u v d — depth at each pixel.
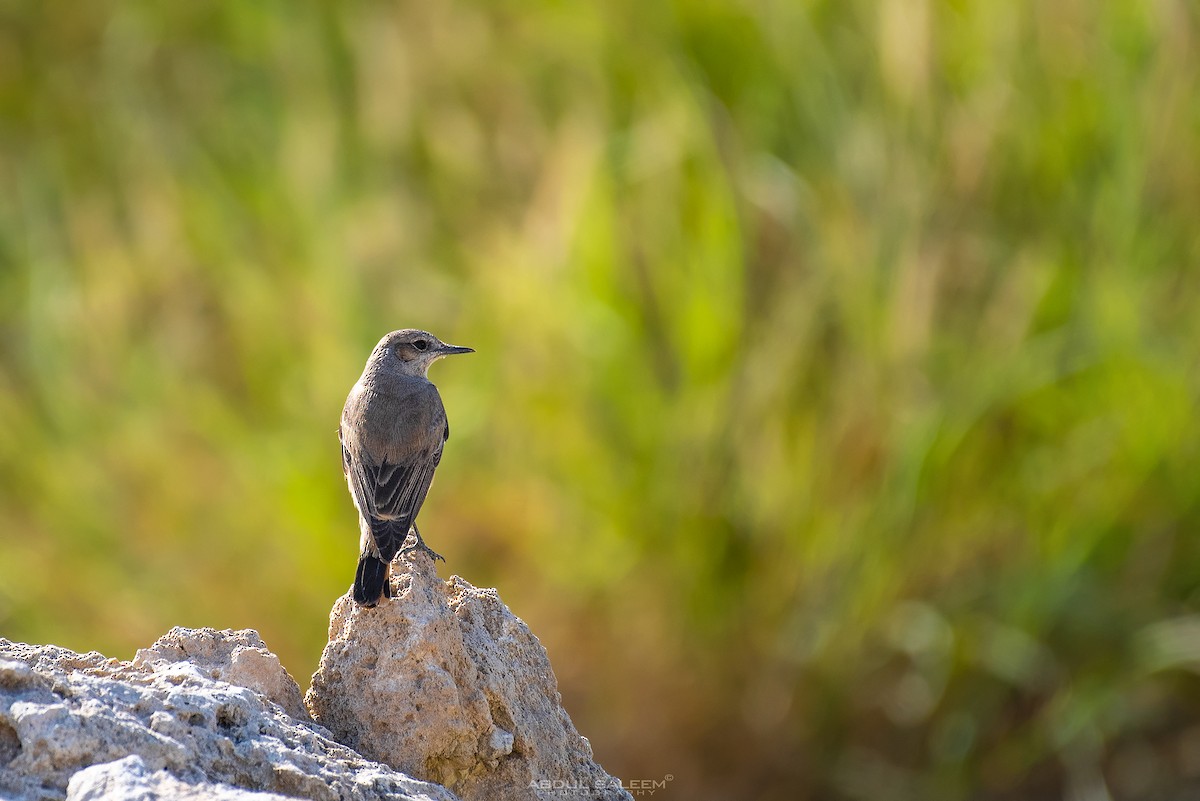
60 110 18.25
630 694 13.03
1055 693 13.09
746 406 13.18
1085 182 14.26
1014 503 13.37
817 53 15.06
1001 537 13.37
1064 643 13.16
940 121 13.98
